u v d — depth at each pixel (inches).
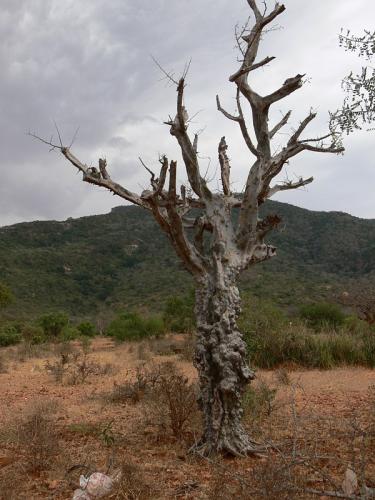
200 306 238.2
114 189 238.5
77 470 214.4
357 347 589.3
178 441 260.5
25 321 1533.0
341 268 2023.9
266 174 244.1
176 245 237.3
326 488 171.8
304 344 579.5
